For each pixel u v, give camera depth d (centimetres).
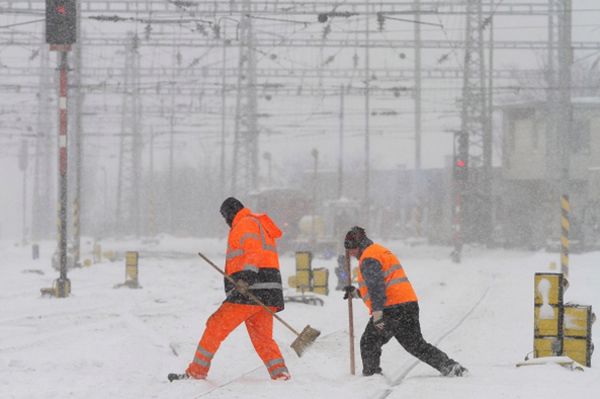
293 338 3566
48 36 5381
